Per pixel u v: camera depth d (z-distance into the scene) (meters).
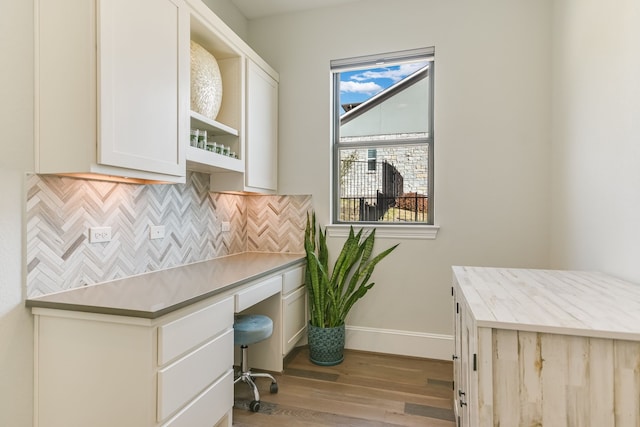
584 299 1.23
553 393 0.96
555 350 0.96
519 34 2.56
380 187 3.00
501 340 0.99
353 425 1.91
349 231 2.92
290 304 2.64
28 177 1.40
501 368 0.99
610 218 1.65
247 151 2.56
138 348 1.30
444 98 2.72
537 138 2.53
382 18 2.87
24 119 1.38
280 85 3.11
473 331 1.08
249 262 2.52
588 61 1.89
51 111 1.41
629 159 1.48
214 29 2.14
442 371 2.56
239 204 3.09
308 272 2.79
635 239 1.45
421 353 2.79
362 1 2.92
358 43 2.93
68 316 1.38
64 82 1.39
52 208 1.51
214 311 1.65
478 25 2.64
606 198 1.69
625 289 1.38
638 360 0.91
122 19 1.48
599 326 0.95
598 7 1.77
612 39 1.63
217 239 2.77
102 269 1.76
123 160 1.48
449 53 2.70
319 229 2.95
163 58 1.71
